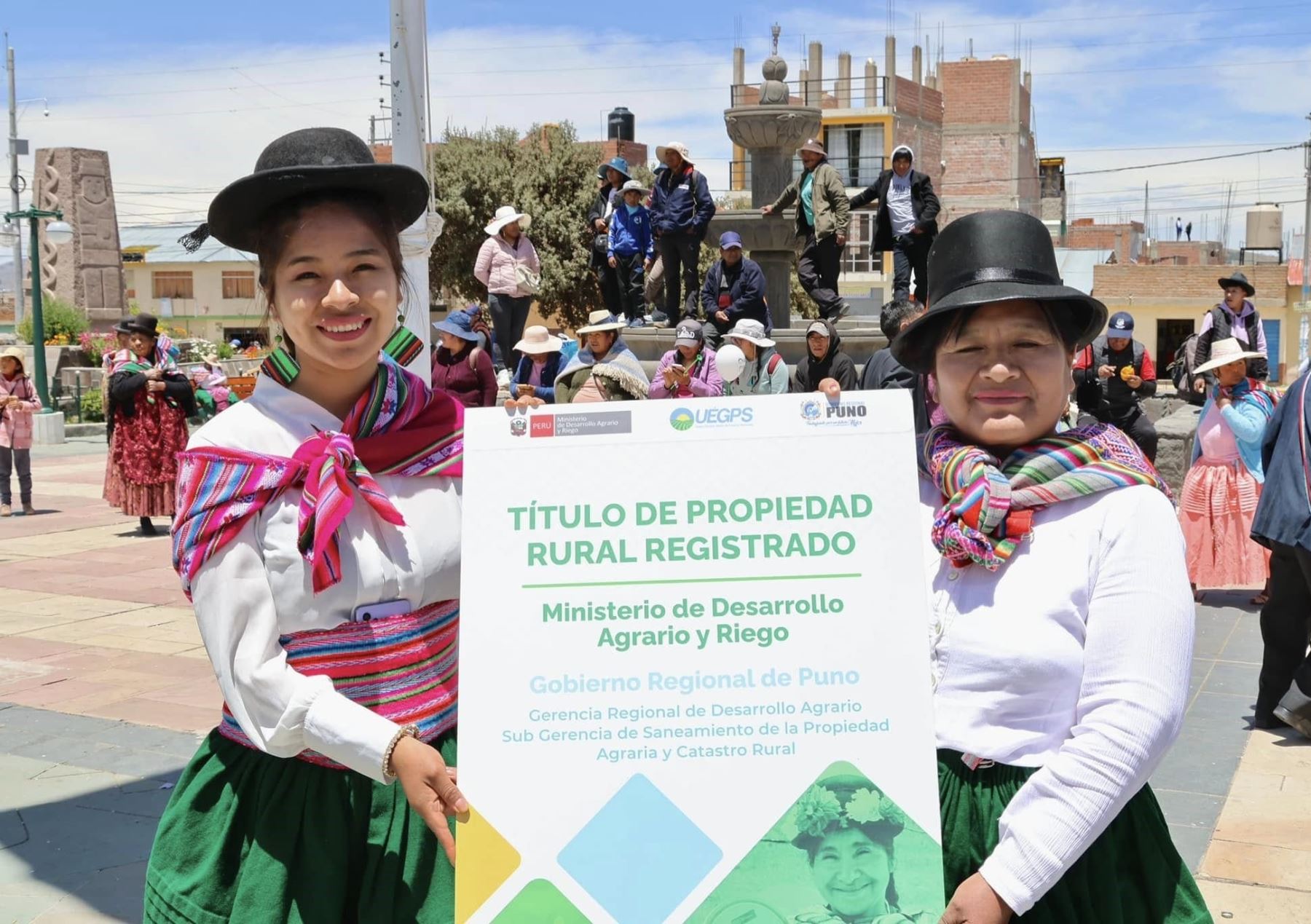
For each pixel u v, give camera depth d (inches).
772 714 67.6
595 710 68.0
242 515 74.5
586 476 69.9
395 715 77.1
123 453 435.8
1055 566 69.1
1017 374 72.0
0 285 1993.1
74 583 347.6
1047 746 69.3
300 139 77.3
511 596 69.1
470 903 67.3
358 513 77.3
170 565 375.6
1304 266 1649.9
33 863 154.3
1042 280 72.5
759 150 496.4
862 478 69.2
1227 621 293.1
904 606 68.1
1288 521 200.4
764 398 70.0
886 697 67.4
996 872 64.7
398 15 210.4
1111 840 70.9
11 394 491.5
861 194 459.5
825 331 341.1
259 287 79.8
